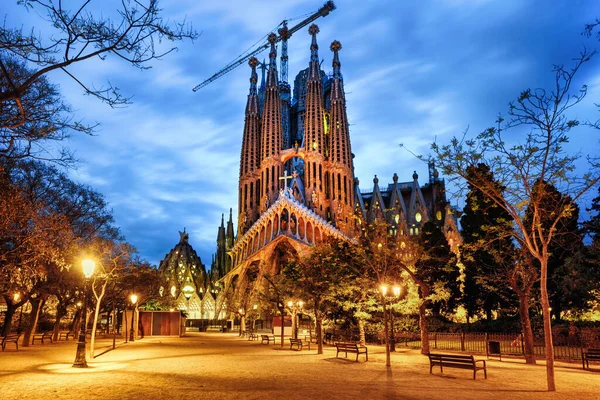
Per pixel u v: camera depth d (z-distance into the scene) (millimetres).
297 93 192875
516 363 27750
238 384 17891
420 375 21234
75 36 11398
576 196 18938
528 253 30156
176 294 146875
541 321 47375
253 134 158000
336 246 40719
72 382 18203
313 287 36875
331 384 18078
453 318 72625
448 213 137000
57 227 24125
